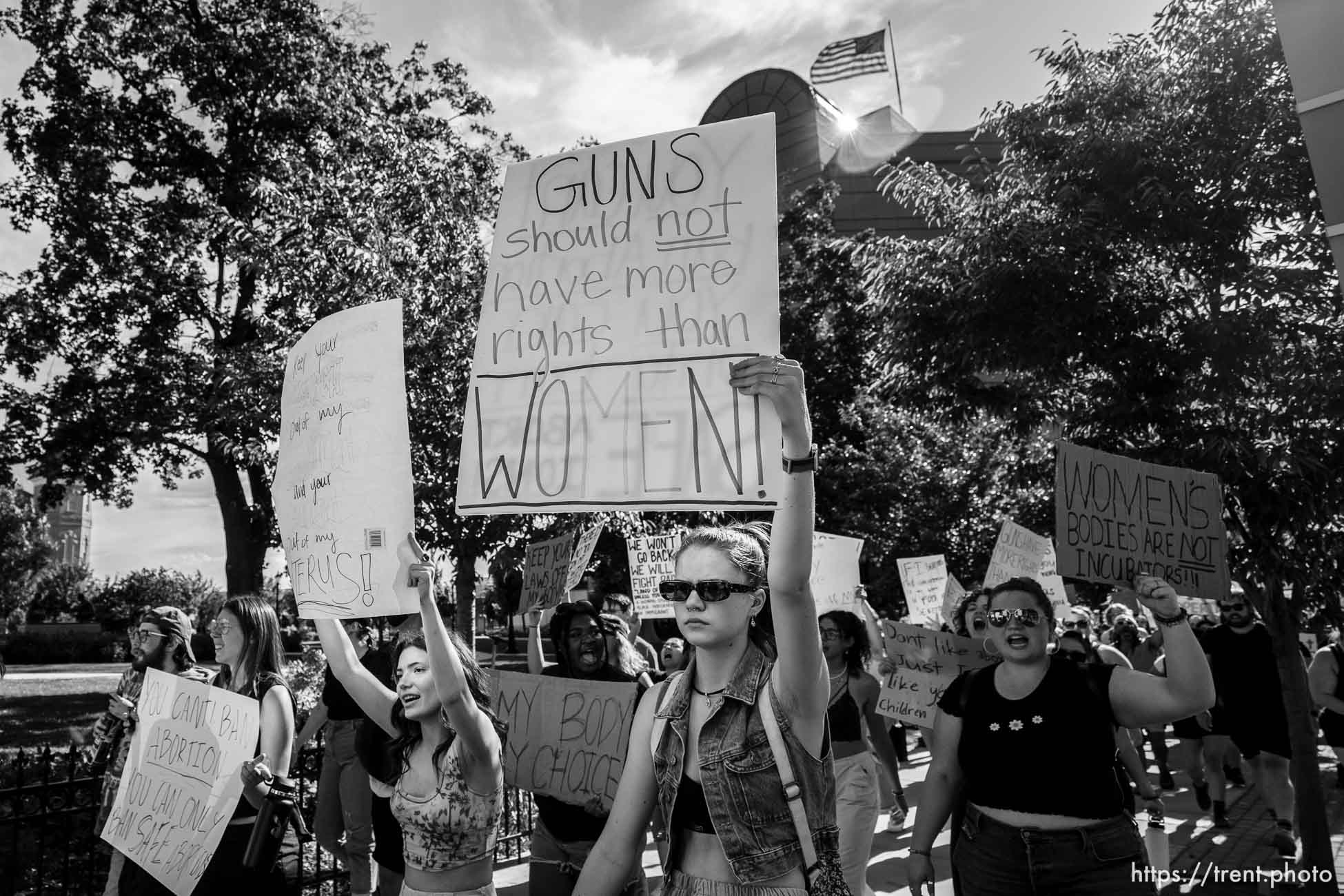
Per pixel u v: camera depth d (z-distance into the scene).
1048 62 6.84
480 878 3.06
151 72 20.09
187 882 3.52
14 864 5.10
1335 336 5.66
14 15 19.58
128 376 19.42
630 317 2.94
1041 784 3.12
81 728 15.09
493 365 3.08
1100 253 6.02
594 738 3.94
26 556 55.16
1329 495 5.32
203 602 55.91
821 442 20.14
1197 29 6.23
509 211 3.20
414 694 3.09
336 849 5.53
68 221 19.19
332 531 3.21
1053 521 6.84
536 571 5.09
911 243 7.34
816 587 6.76
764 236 2.85
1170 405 5.79
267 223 9.05
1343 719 7.48
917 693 5.25
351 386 3.26
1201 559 3.77
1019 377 7.21
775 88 57.38
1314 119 3.84
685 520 10.02
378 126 10.25
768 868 2.01
